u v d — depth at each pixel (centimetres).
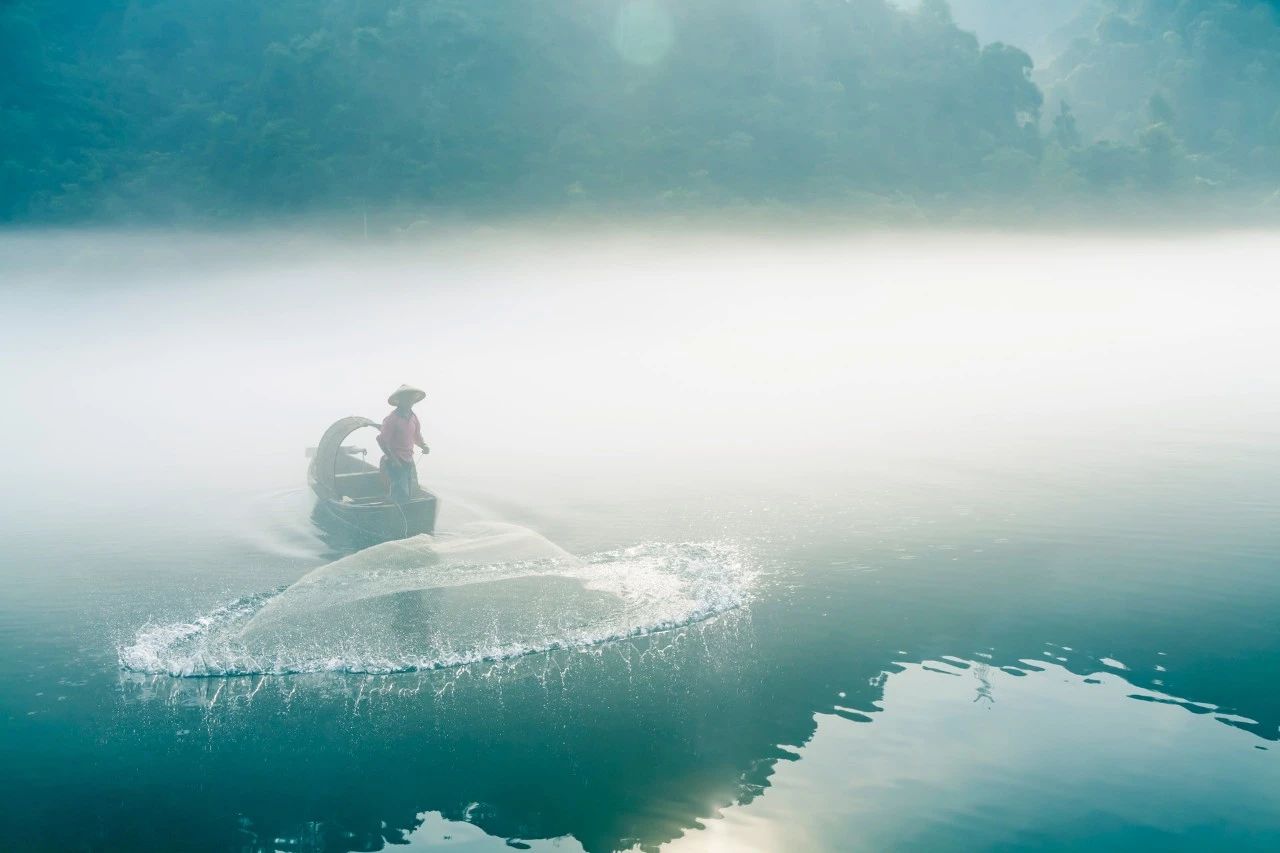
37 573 1134
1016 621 911
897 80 11612
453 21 11150
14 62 11919
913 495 1410
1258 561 1058
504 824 617
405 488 1275
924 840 585
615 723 741
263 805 646
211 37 13688
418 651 872
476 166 10400
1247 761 662
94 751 719
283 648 888
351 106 10775
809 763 677
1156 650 839
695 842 589
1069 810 611
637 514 1328
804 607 962
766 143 10700
